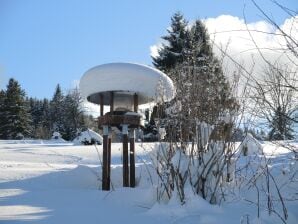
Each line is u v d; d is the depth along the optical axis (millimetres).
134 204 2543
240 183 2521
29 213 2297
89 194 2900
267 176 2320
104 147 3221
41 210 2391
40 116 34156
